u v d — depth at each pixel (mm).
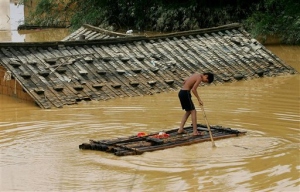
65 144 15820
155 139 15445
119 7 41469
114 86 21531
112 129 17266
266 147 15281
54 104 19922
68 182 12945
